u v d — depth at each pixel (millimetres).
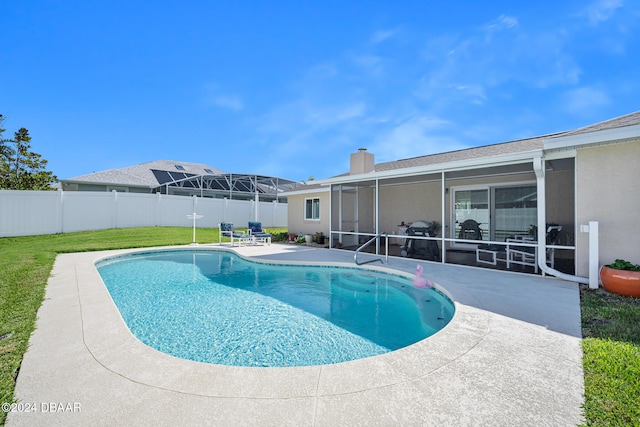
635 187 6305
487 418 2422
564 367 3166
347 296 7016
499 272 7973
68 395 2727
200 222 19812
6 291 5977
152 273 9438
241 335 4922
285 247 13625
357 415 2463
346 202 14625
